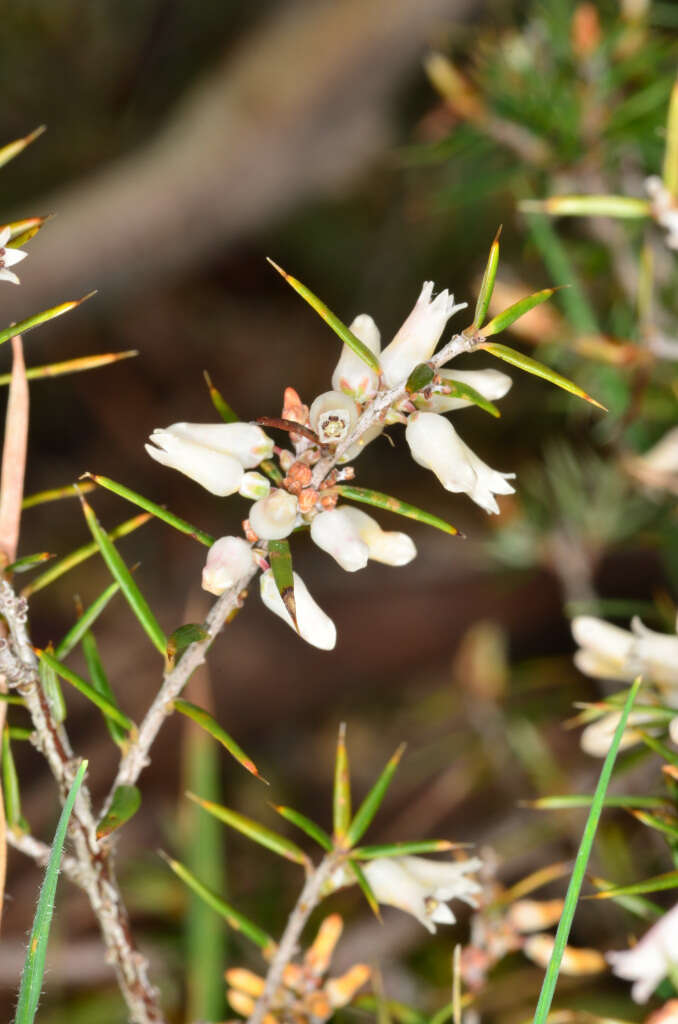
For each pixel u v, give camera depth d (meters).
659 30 0.39
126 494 0.22
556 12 0.34
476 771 0.48
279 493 0.22
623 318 0.33
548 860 0.43
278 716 0.54
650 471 0.28
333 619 0.53
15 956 0.34
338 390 0.23
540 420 0.56
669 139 0.26
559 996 0.34
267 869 0.46
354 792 0.53
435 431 0.23
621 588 0.47
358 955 0.38
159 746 0.49
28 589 0.24
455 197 0.36
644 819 0.24
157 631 0.23
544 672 0.45
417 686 0.55
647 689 0.25
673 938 0.23
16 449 0.24
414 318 0.23
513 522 0.40
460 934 0.40
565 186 0.34
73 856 0.24
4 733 0.24
